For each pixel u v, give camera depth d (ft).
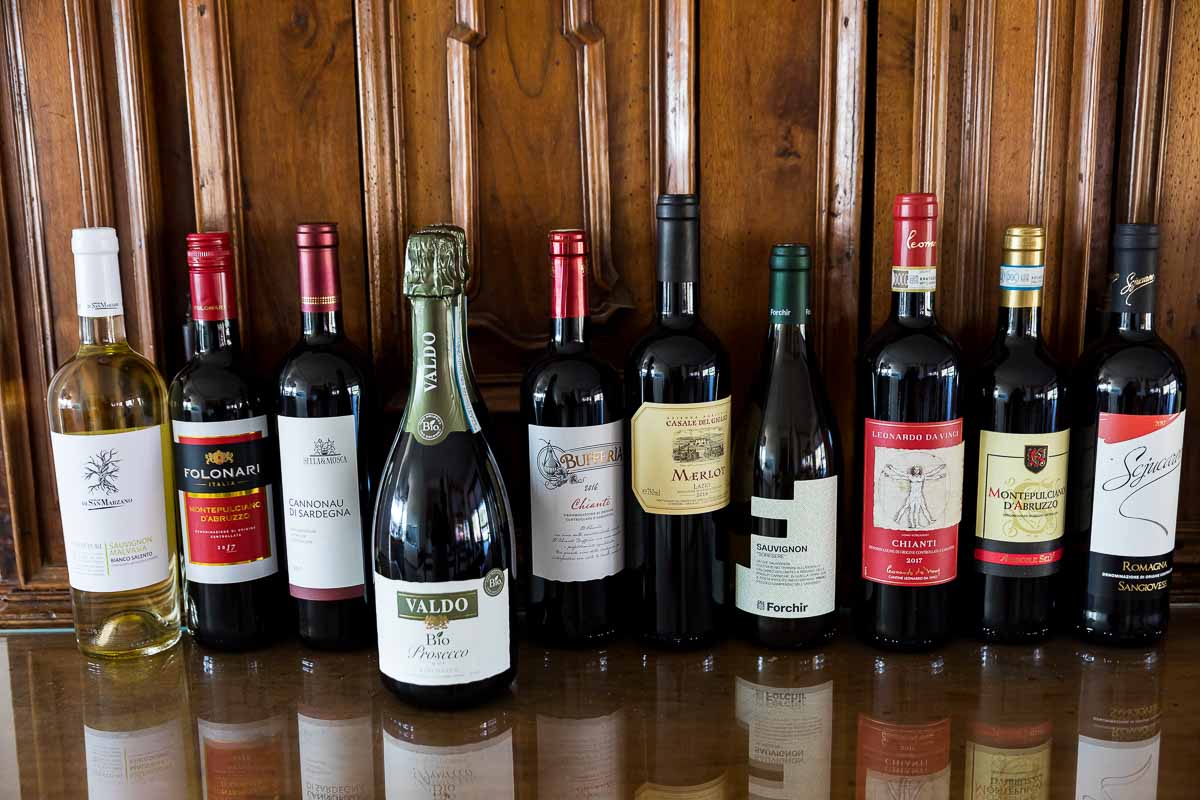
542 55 3.60
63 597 3.78
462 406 3.09
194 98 3.53
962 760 2.81
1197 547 3.84
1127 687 3.21
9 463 3.69
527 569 3.62
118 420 3.42
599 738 2.94
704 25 3.59
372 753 2.88
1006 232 3.34
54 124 3.53
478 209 3.68
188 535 3.46
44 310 3.65
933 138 3.58
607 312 3.71
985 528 3.44
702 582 3.42
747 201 3.70
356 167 3.65
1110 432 3.35
